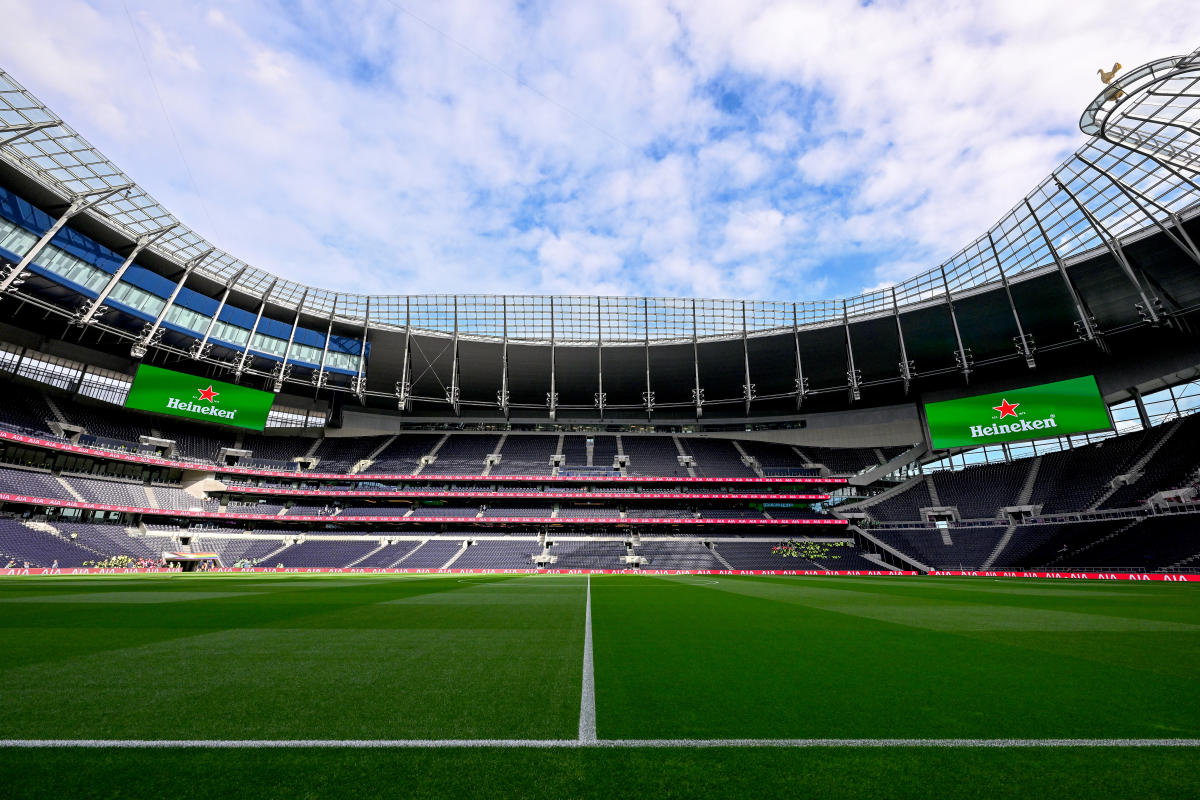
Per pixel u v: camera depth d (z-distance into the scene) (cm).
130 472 4816
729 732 395
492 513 5425
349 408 6216
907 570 4712
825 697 489
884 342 5088
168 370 4662
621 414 6625
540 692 504
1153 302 4022
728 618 1105
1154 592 2077
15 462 4138
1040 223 4003
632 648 741
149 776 316
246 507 5225
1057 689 520
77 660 644
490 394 6034
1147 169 3372
